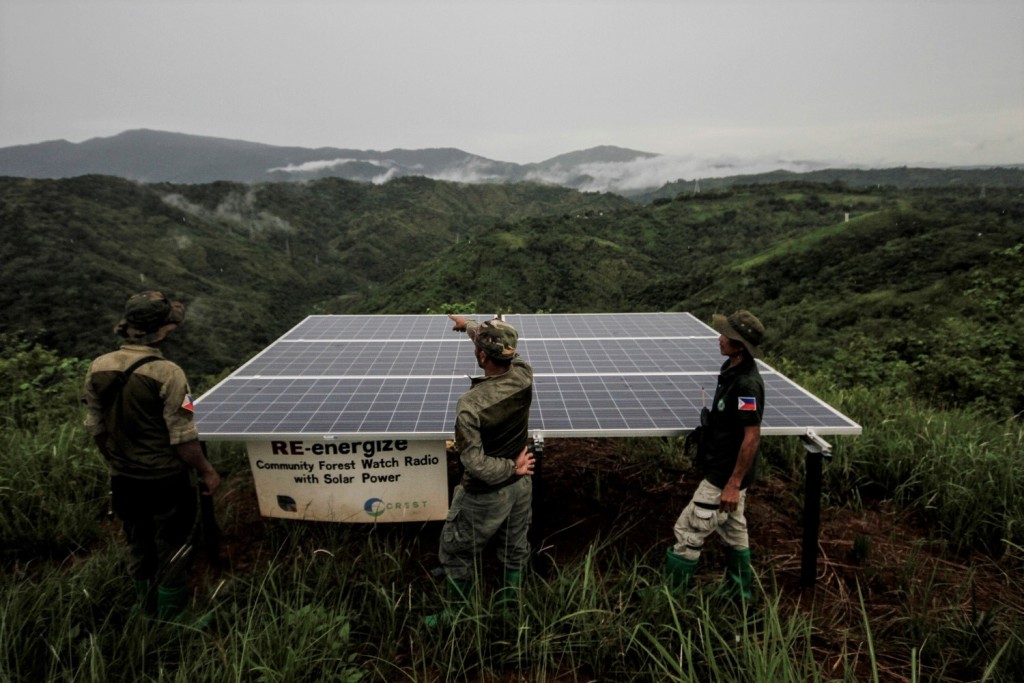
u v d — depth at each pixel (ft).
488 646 8.28
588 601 8.83
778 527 12.12
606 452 15.61
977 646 8.43
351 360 14.55
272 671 7.15
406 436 9.96
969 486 12.23
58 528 11.12
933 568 10.68
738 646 7.93
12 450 13.44
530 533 11.31
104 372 8.16
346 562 10.30
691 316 19.62
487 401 8.01
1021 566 10.66
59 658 7.54
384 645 8.38
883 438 14.83
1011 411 21.74
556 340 16.47
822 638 8.85
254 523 12.20
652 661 8.04
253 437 9.98
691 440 9.80
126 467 8.35
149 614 8.95
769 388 11.98
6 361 21.79
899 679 8.08
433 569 10.41
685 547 9.38
